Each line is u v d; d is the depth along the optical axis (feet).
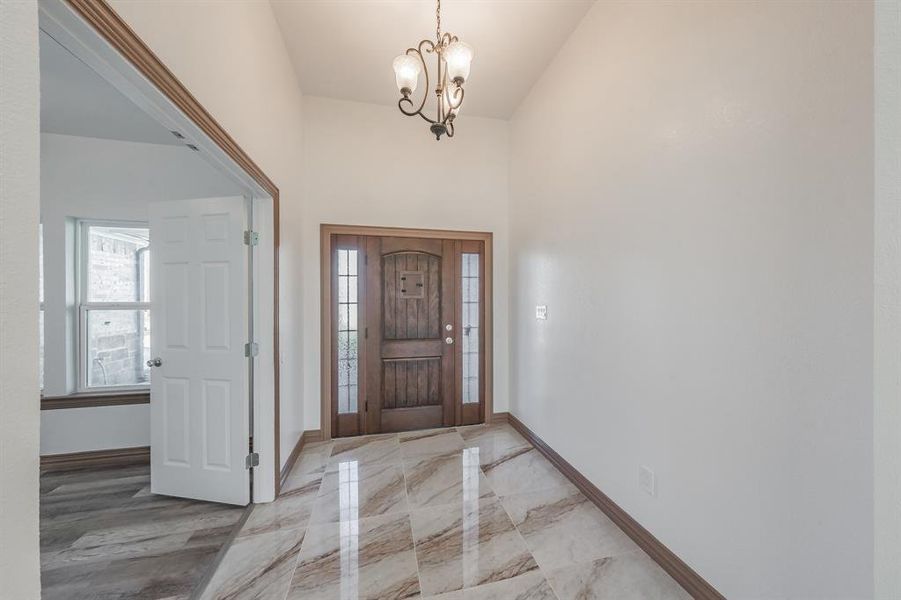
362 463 8.93
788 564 3.78
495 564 5.52
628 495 6.19
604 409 6.84
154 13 3.49
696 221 4.85
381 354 11.01
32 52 1.76
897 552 1.74
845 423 3.31
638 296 5.95
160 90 3.62
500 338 11.78
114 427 9.51
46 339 9.32
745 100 4.18
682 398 5.09
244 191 6.93
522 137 10.69
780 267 3.83
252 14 6.19
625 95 6.24
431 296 11.40
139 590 5.11
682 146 5.08
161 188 10.15
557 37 8.06
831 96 3.37
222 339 7.08
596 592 4.99
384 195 10.93
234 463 7.09
